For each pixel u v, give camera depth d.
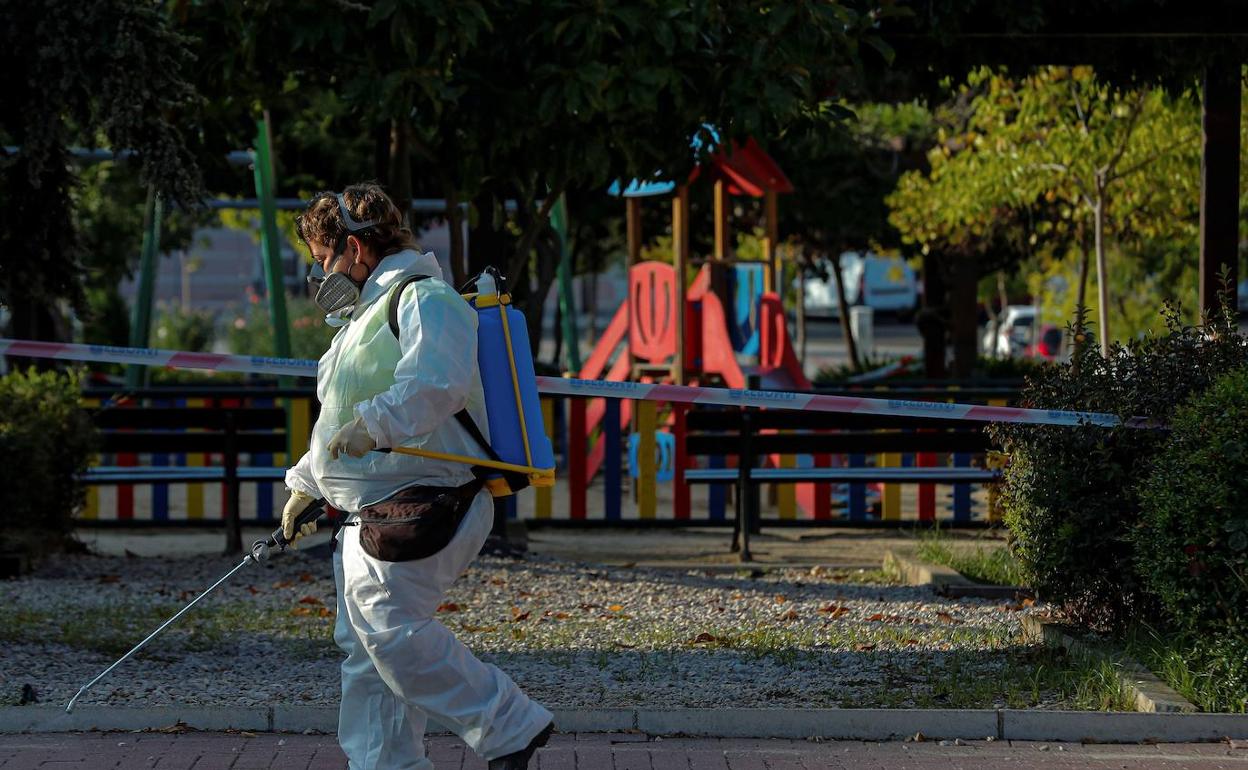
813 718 8.79
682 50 13.06
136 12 10.71
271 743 8.47
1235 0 14.28
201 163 14.98
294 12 12.64
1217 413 9.38
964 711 8.79
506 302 7.02
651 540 17.89
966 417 10.95
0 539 14.26
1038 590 11.11
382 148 16.39
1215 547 9.23
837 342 74.31
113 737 8.57
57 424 15.05
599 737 8.73
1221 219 15.37
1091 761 8.26
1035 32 14.23
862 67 13.55
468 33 12.19
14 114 11.16
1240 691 8.98
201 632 11.38
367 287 6.88
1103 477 10.60
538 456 6.91
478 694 6.85
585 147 13.59
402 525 6.64
